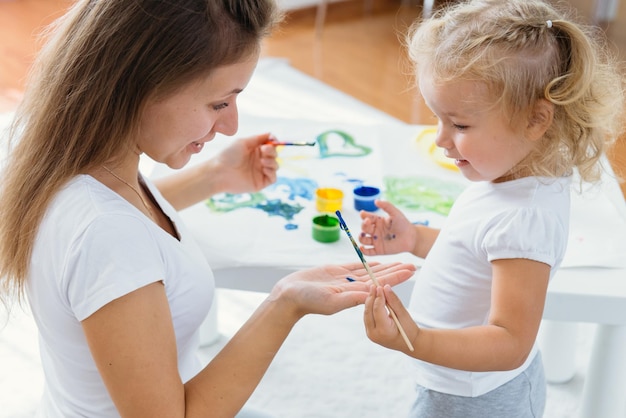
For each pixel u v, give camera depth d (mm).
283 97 3674
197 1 942
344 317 2324
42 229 987
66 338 1017
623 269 1469
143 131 1012
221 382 1036
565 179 1256
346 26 4664
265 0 1003
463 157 1235
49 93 987
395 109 3627
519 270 1163
